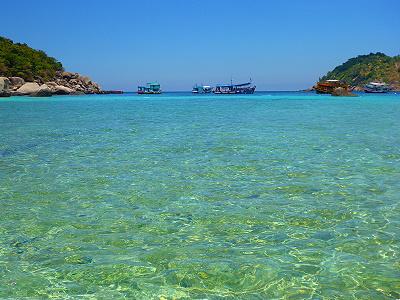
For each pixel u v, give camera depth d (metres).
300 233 6.27
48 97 71.88
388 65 186.62
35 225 6.75
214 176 9.95
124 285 4.76
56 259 5.46
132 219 7.01
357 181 9.33
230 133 18.41
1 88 66.88
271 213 7.21
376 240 5.94
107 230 6.52
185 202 7.91
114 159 12.26
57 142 15.87
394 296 4.39
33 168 11.05
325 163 11.36
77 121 25.11
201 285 4.73
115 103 52.03
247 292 4.55
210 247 5.81
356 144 14.80
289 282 4.74
